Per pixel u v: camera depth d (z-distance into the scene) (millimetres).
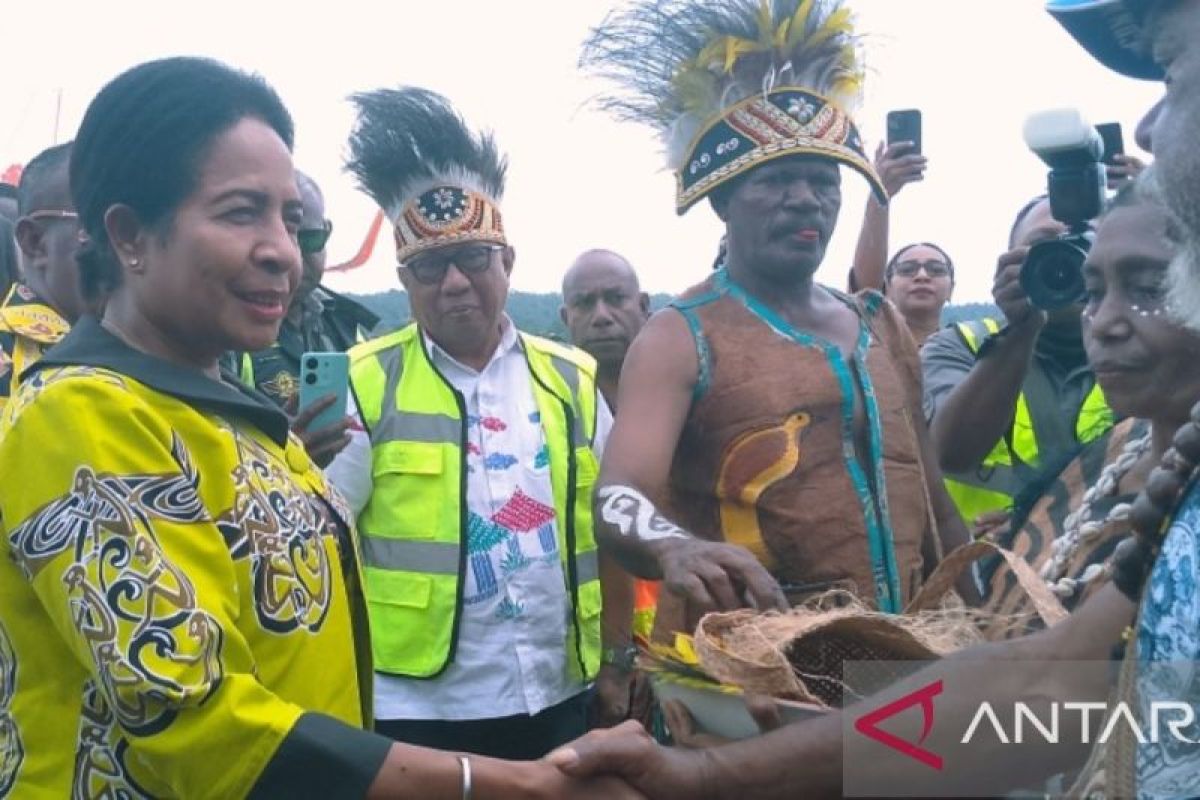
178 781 1827
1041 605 1876
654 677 2137
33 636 1922
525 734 3869
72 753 1910
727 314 2807
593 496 2643
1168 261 1824
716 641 1965
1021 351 3170
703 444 2768
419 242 3926
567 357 4148
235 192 2002
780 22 2805
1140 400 1907
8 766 1940
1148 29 1507
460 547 3807
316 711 1977
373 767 1863
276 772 1831
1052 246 2631
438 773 1880
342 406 3229
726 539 2740
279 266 2035
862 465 2787
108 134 2004
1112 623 1569
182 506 1876
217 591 1885
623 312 5242
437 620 3785
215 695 1819
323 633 2041
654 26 2918
